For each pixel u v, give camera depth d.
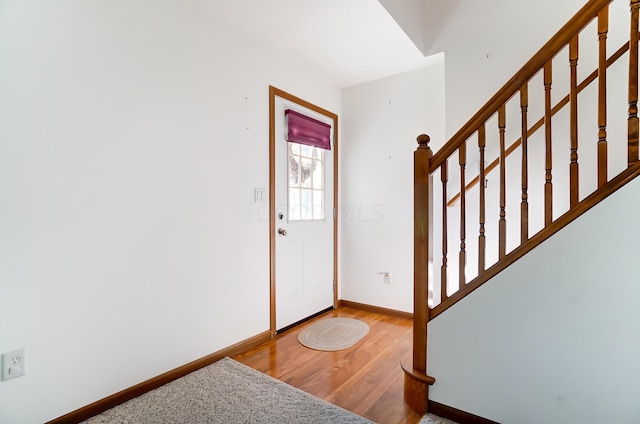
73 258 1.44
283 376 1.85
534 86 2.07
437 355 1.50
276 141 2.51
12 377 1.27
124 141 1.61
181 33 1.86
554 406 1.24
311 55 2.53
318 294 2.98
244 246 2.24
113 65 1.56
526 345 1.29
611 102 1.82
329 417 1.47
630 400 1.11
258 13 1.98
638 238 1.09
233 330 2.16
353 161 3.19
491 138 2.22
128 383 1.62
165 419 1.45
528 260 1.28
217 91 2.06
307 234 2.85
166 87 1.78
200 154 1.96
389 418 1.47
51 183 1.37
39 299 1.34
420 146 1.58
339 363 2.02
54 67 1.37
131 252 1.64
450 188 2.38
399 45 2.38
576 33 1.21
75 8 1.43
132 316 1.64
